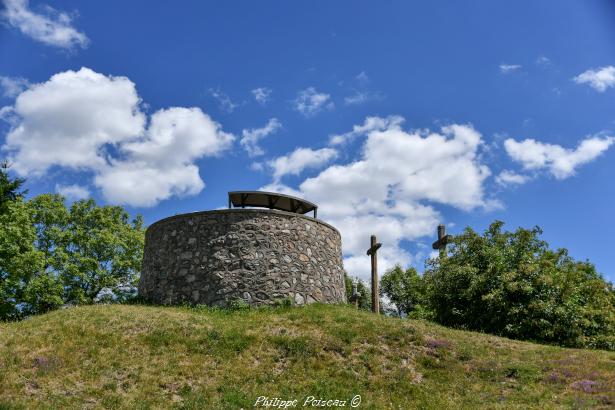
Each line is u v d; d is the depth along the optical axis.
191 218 20.17
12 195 30.94
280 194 21.38
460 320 20.34
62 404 10.81
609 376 12.86
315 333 15.30
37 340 13.62
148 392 11.74
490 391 12.48
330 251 21.61
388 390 12.61
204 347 14.18
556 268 20.89
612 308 20.80
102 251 31.72
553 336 18.08
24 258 26.92
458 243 21.44
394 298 39.34
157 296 19.89
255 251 19.19
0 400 10.62
